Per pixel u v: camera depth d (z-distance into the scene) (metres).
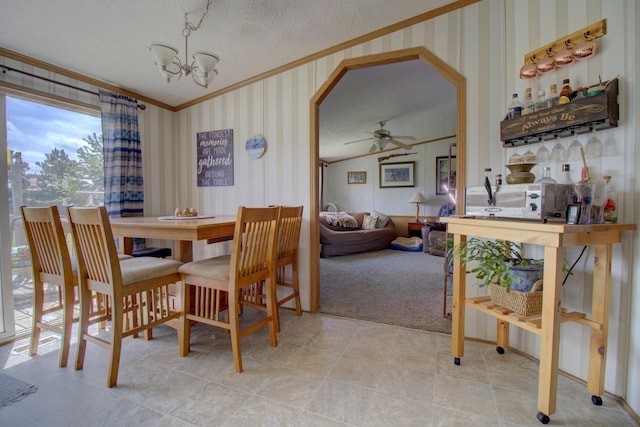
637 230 1.31
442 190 6.45
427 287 3.29
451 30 2.02
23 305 2.23
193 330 2.19
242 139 2.87
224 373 1.62
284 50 2.41
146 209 3.03
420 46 2.11
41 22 1.86
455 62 2.02
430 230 5.55
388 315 2.46
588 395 1.42
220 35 2.16
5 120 2.07
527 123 1.62
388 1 1.92
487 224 1.44
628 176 1.34
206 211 3.12
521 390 1.47
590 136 1.48
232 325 1.64
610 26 1.38
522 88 1.80
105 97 2.61
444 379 1.57
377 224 6.31
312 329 2.20
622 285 1.36
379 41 2.23
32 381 1.54
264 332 2.15
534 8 1.71
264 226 1.88
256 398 1.41
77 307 2.47
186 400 1.40
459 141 2.01
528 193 1.34
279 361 1.75
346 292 3.11
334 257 5.18
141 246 2.97
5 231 2.04
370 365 1.70
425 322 2.31
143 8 1.82
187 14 1.90
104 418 1.28
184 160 3.25
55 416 1.29
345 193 7.57
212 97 3.03
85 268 1.66
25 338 2.05
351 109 4.16
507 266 1.49
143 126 3.01
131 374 1.61
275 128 2.70
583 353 1.51
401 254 5.50
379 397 1.42
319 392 1.46
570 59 1.51
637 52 1.29
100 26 1.94
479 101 1.96
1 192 2.03
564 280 1.60
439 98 3.87
